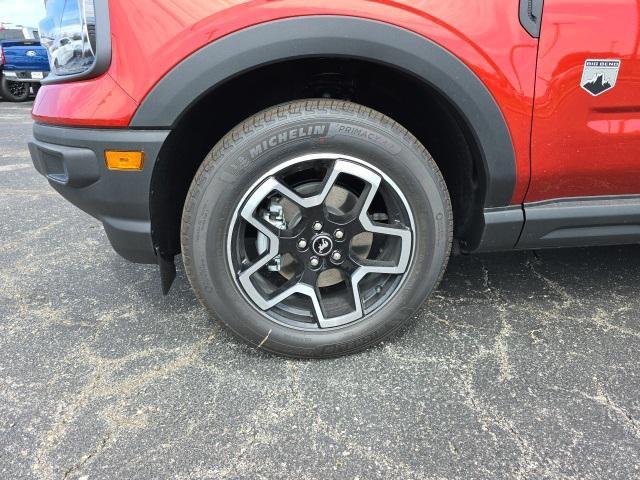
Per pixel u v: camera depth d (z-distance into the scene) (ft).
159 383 5.49
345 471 4.38
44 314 6.91
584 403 5.19
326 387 5.42
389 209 5.57
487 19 4.89
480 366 5.78
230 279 5.33
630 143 5.49
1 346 6.15
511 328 6.55
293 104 4.99
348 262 5.54
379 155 5.08
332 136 4.96
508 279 7.90
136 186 5.01
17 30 42.60
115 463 4.46
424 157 5.24
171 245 5.87
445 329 6.53
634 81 5.21
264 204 5.37
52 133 5.08
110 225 5.35
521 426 4.89
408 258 5.57
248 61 4.64
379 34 4.69
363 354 6.01
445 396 5.29
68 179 5.08
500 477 4.31
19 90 38.81
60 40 5.06
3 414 5.02
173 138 5.03
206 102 5.37
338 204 5.72
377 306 5.75
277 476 4.33
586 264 8.43
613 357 5.95
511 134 5.24
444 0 4.78
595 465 4.44
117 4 4.60
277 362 5.87
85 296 7.41
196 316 6.86
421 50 4.80
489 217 5.74
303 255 5.43
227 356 5.97
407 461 4.48
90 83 4.80
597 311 6.97
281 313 5.72
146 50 4.63
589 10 4.97
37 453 4.57
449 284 7.75
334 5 4.60
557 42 5.00
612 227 6.03
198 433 4.80
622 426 4.89
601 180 5.74
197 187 5.04
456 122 5.49
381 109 6.31
